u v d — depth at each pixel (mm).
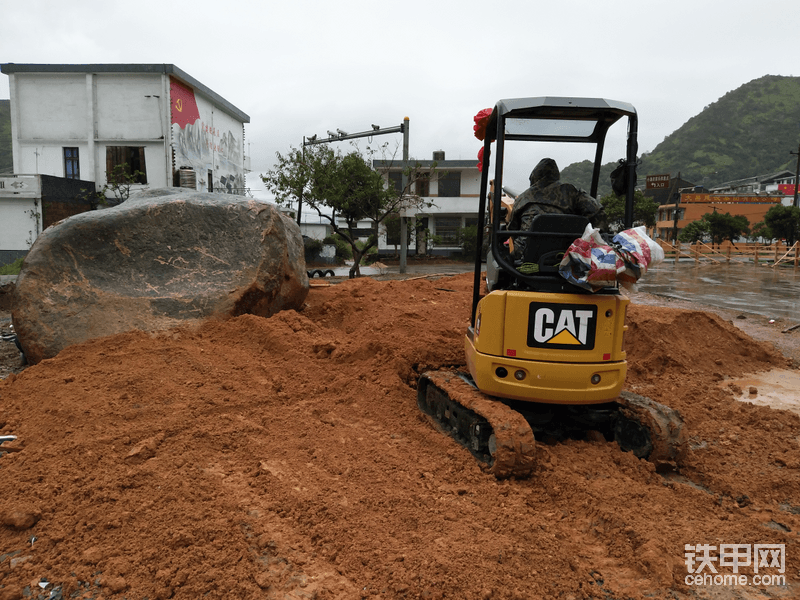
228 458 4887
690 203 71000
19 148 30750
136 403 5707
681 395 7352
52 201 28391
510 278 5324
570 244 4914
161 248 8227
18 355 8500
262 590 3252
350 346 7582
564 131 5898
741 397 7473
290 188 22688
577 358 4770
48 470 4453
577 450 5273
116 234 8023
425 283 13562
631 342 9164
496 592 3271
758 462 5375
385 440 5418
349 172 22828
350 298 10633
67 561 3486
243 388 6309
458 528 3906
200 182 34438
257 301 8445
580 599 3303
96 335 7465
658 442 5047
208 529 3729
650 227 49031
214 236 8508
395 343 7426
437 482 4617
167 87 30281
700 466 5168
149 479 4395
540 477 4676
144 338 7406
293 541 3715
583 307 4750
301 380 6672
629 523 4062
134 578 3332
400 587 3254
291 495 4246
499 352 4926
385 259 39188
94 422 5312
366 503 4199
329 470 4734
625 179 5141
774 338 11039
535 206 5270
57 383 6141
